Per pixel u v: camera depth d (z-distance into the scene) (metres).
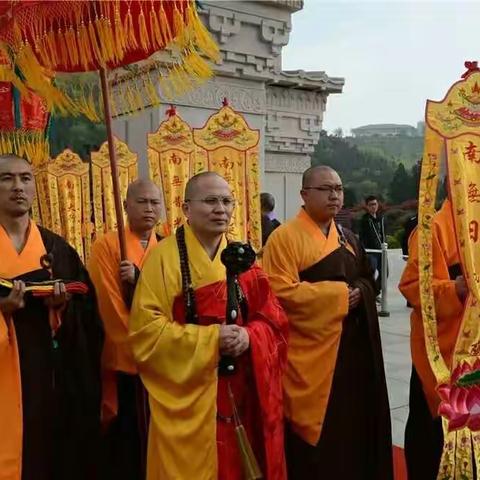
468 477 2.91
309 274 3.54
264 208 6.81
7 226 2.90
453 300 3.10
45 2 2.90
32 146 4.50
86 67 3.59
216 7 7.80
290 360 3.50
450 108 2.93
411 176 28.53
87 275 3.19
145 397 3.50
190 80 3.74
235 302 2.74
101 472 3.46
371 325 3.58
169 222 4.50
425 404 3.45
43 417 2.88
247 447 2.73
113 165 3.38
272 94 10.55
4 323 2.72
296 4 8.35
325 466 3.49
